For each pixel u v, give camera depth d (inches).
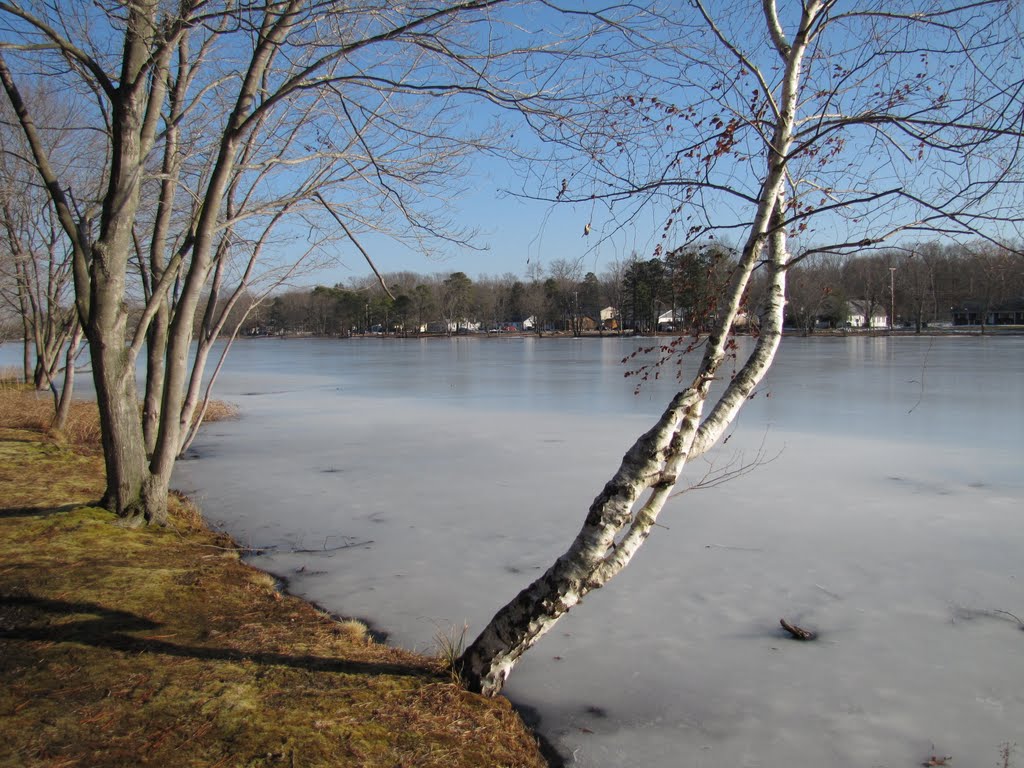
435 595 237.5
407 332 3668.8
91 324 275.6
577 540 153.1
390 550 284.8
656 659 194.5
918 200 128.6
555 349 2059.5
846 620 217.0
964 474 398.0
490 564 267.4
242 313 417.1
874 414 631.8
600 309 3164.4
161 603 204.8
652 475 148.4
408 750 136.4
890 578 249.1
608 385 957.8
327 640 188.7
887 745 155.1
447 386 988.6
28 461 408.5
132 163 268.5
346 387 1011.9
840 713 167.6
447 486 393.1
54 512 282.5
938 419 597.9
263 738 134.9
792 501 348.2
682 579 251.3
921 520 315.0
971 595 232.8
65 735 133.3
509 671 169.8
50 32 237.6
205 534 298.2
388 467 447.5
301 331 3969.0
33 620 185.2
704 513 329.7
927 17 137.6
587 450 492.1
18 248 549.6
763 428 565.3
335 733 138.6
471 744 141.9
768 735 159.3
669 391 858.1
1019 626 209.8
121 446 284.5
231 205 338.6
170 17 231.3
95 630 181.8
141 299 522.3
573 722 164.7
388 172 269.3
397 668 171.5
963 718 164.6
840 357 1371.8
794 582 247.1
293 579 251.9
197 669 163.2
